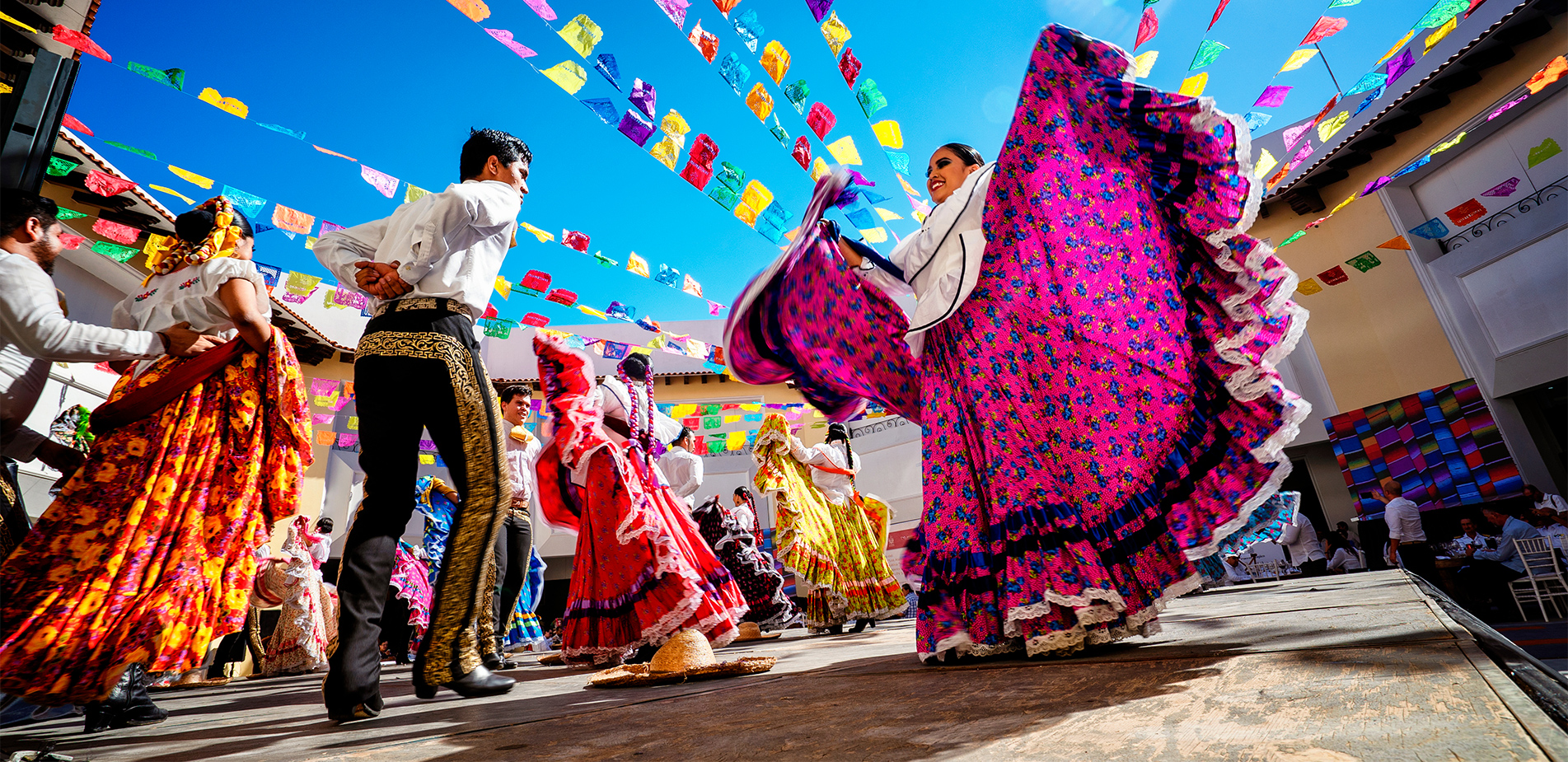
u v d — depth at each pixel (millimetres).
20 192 1550
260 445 1691
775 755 681
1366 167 9430
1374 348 9570
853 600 3996
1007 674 1180
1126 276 1586
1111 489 1522
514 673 2566
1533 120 7902
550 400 2484
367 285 1503
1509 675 700
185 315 1700
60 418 2008
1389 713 597
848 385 2141
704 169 3160
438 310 1530
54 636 1376
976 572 1538
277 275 3965
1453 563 6641
